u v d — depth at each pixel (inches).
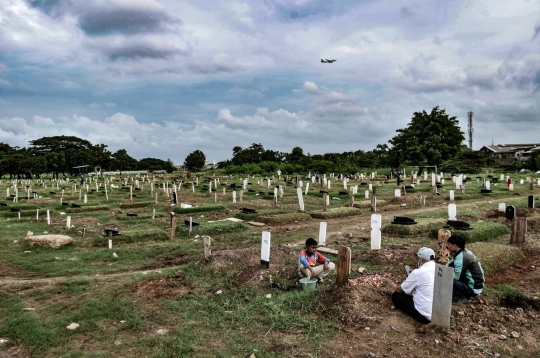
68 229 630.5
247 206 884.0
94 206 920.9
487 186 1083.3
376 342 201.6
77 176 2886.3
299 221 673.0
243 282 305.7
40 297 295.4
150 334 225.8
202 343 211.0
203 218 745.6
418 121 2171.5
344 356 190.2
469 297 242.1
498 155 3511.3
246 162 3287.4
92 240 529.3
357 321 222.2
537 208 705.6
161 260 433.7
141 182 1857.8
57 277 366.9
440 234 329.4
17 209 852.6
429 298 221.9
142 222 701.9
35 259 442.3
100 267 408.2
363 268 330.3
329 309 236.8
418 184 1344.7
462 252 245.6
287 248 387.9
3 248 503.8
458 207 766.5
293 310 245.3
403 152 2153.1
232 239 534.9
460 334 208.4
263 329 224.8
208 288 302.0
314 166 2428.6
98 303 273.9
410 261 344.8
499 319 226.8
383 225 574.9
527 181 1353.3
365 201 878.4
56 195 1258.0
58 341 220.4
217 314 250.5
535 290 268.5
